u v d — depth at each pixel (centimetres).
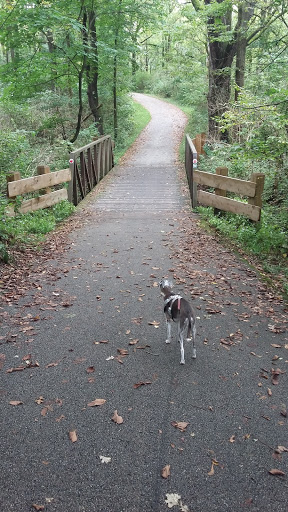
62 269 663
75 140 1744
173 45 2166
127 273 643
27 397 348
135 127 2919
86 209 1124
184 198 1216
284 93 799
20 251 743
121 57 2070
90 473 271
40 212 986
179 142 2462
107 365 395
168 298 417
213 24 1608
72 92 2495
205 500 252
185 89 3322
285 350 424
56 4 1444
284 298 557
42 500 251
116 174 1656
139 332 459
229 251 754
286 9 1218
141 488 260
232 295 562
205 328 469
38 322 482
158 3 1839
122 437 303
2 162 1181
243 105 886
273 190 1070
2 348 426
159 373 382
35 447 293
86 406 337
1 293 561
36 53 1564
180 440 300
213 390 358
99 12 1767
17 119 1950
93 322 482
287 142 867
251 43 1731
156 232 877
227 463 279
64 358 407
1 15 1345
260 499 253
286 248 765
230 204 919
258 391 357
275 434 306
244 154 984
